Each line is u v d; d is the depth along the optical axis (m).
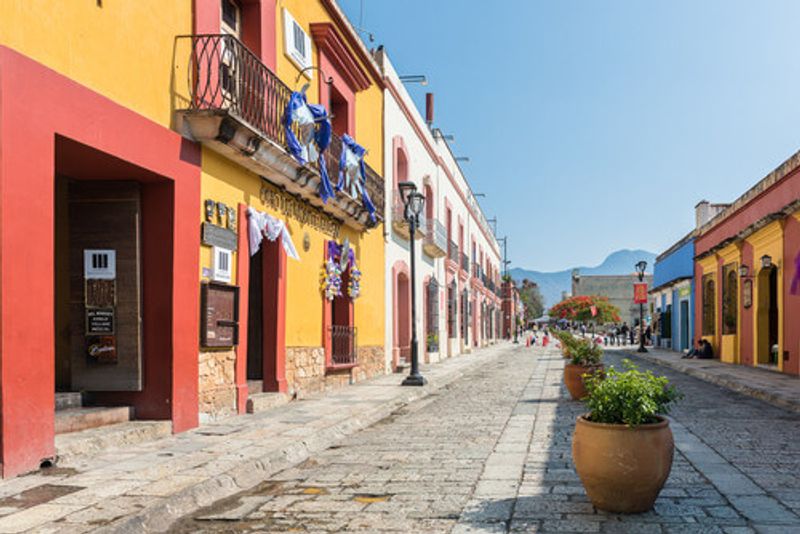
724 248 23.83
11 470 6.06
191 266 8.96
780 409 11.70
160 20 8.54
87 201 8.48
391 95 20.52
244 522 5.34
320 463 7.54
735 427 9.59
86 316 8.45
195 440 8.10
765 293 20.61
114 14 7.64
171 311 8.50
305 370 13.25
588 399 5.45
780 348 18.70
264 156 10.41
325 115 12.61
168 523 5.29
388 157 20.17
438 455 7.77
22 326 6.17
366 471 7.05
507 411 11.52
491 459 7.41
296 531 5.07
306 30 13.40
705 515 5.19
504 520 5.14
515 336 55.25
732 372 18.86
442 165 29.73
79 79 7.05
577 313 68.00
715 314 25.86
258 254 11.99
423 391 14.98
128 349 8.41
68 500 5.41
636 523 5.00
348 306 16.16
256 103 10.41
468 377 19.92
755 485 6.13
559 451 7.77
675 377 19.19
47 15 6.61
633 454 5.06
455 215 34.00
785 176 18.23
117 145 7.52
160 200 8.61
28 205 6.25
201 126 9.02
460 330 35.00
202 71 9.41
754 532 4.77
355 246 16.89
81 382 8.44
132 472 6.37
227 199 10.04
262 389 11.78
